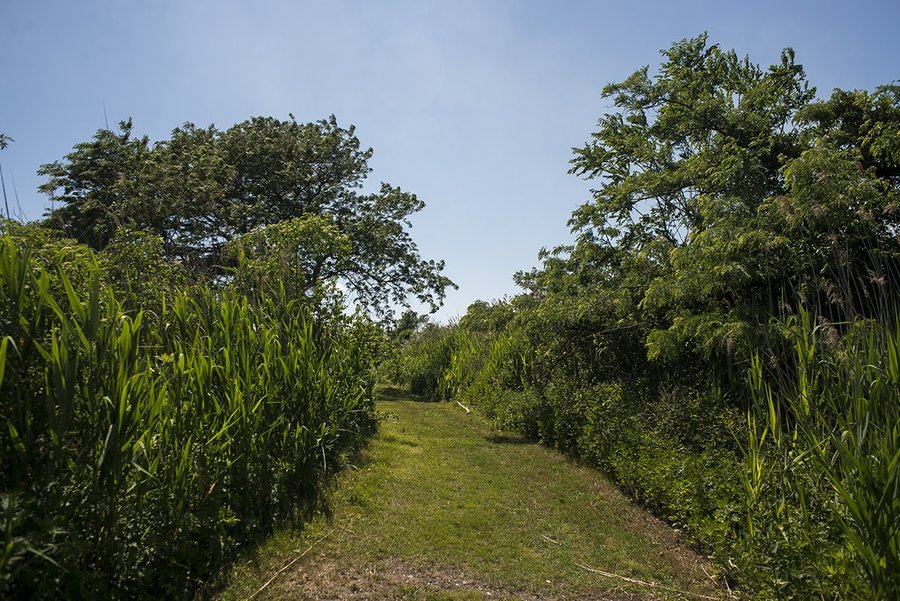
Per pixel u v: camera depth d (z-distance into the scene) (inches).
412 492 272.8
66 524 126.3
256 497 212.8
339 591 169.0
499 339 584.7
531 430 431.2
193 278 286.8
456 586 178.2
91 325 138.0
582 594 177.5
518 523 239.9
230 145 851.4
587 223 397.1
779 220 261.1
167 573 155.7
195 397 186.4
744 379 268.5
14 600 115.8
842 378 176.6
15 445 123.0
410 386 850.1
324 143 919.0
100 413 139.6
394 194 950.4
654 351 294.5
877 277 192.4
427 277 957.2
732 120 343.0
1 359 117.7
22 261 134.6
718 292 284.7
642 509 265.7
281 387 253.1
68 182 652.7
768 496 179.2
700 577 191.5
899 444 138.4
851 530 137.0
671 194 357.7
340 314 362.0
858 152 282.0
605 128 436.5
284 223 414.9
